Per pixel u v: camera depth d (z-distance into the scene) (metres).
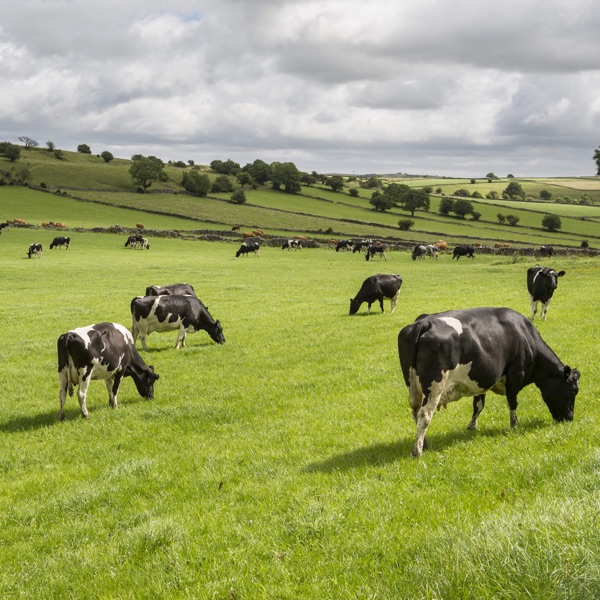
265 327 26.61
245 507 7.81
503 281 42.38
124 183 163.62
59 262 60.91
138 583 5.98
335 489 8.00
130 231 97.69
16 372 19.14
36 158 193.62
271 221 132.25
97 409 15.20
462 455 8.79
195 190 162.88
